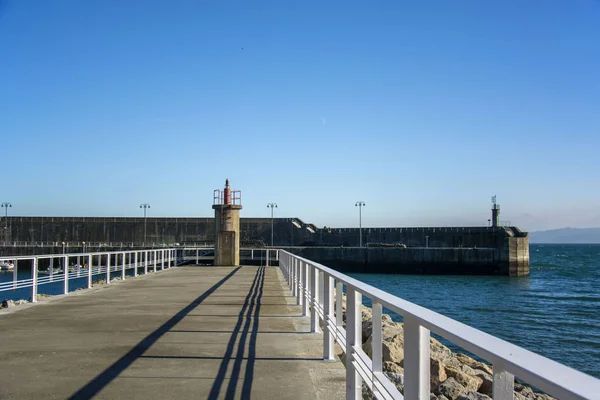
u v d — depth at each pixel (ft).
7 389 21.72
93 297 55.06
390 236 329.52
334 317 26.66
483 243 307.78
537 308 130.31
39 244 325.21
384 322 47.75
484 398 22.94
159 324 37.58
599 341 83.30
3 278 190.39
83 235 336.90
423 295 166.81
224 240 124.98
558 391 5.98
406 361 11.59
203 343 30.96
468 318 111.24
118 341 31.45
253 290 62.59
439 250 279.28
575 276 268.82
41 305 48.32
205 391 21.63
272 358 27.35
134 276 84.12
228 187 126.21
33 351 28.73
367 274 277.03
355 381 18.44
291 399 20.71
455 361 38.01
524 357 7.22
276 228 338.34
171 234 334.44
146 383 22.67
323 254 285.43
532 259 458.91
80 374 24.08
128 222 336.90
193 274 92.12
